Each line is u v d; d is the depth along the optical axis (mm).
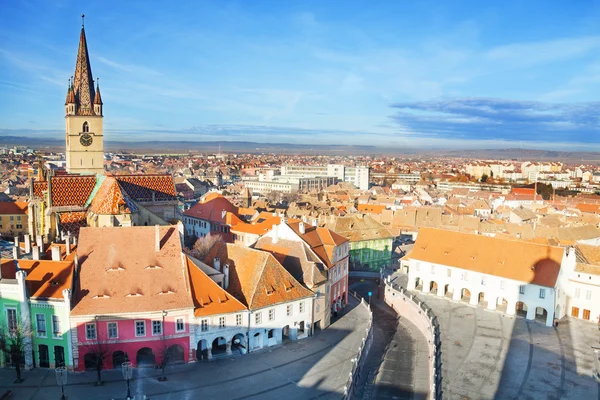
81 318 78438
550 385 81562
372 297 133875
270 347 93000
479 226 199875
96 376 78312
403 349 97812
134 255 87188
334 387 78250
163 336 81875
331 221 166250
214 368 83125
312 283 100125
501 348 95625
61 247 98938
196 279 87500
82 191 136250
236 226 167000
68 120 161750
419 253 132000
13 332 79062
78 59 161000
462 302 122750
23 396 71312
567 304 113750
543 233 180250
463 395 78062
